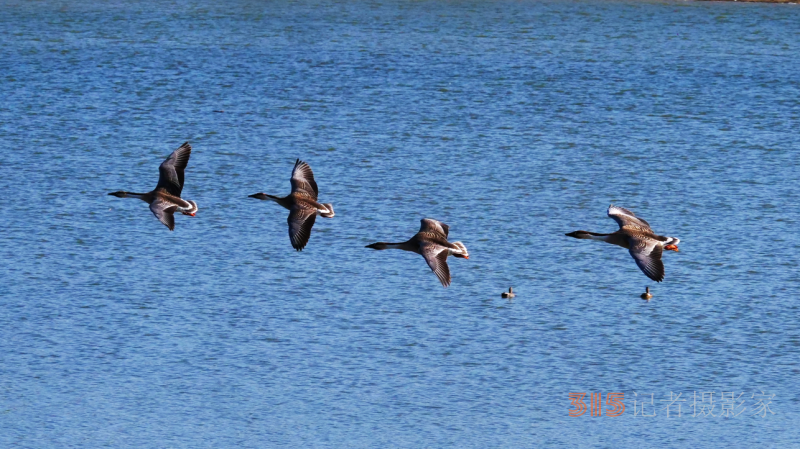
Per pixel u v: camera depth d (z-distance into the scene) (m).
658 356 42.56
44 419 37.25
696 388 40.25
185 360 41.59
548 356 42.41
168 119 75.56
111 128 73.06
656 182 63.56
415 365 41.44
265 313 45.69
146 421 37.16
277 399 38.78
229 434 36.28
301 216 25.88
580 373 41.12
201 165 65.44
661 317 45.97
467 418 37.59
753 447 36.19
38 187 60.78
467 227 55.75
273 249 52.69
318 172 63.97
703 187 62.78
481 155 68.12
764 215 58.28
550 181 63.22
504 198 60.16
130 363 41.28
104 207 58.03
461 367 41.31
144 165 65.50
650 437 36.88
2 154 66.44
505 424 37.34
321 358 41.84
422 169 64.88
